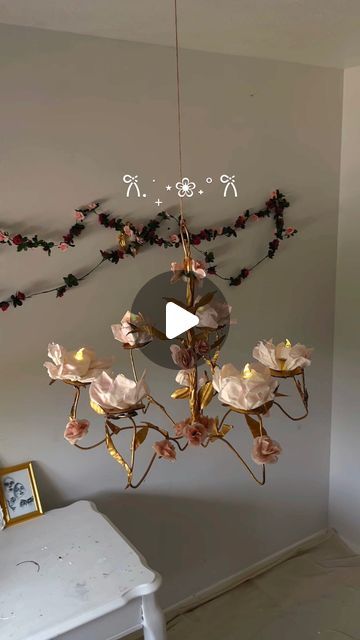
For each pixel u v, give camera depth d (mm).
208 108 2035
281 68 2184
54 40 1684
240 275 2258
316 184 2408
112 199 1886
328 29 1718
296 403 2576
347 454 2688
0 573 1548
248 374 1041
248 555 2551
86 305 1900
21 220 1733
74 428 1057
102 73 1787
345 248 2518
